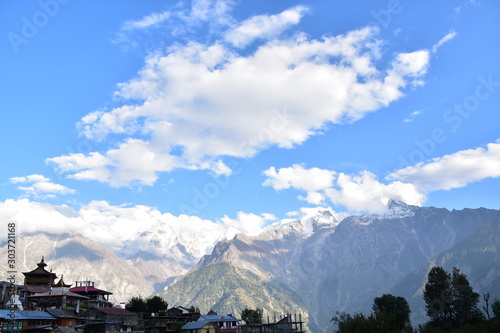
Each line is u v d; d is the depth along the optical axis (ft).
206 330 498.69
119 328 427.33
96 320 424.87
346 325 386.93
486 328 372.38
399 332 376.89
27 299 449.48
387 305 510.17
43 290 508.94
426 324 478.18
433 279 501.56
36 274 564.30
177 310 582.35
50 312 393.70
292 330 506.48
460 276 489.26
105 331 403.95
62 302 445.78
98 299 526.57
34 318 374.43
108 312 428.15
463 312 461.78
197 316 574.15
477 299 474.49
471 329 388.16
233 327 527.81
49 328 371.97
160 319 510.99
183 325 513.86
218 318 533.96
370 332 371.97
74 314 435.94
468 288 478.59
